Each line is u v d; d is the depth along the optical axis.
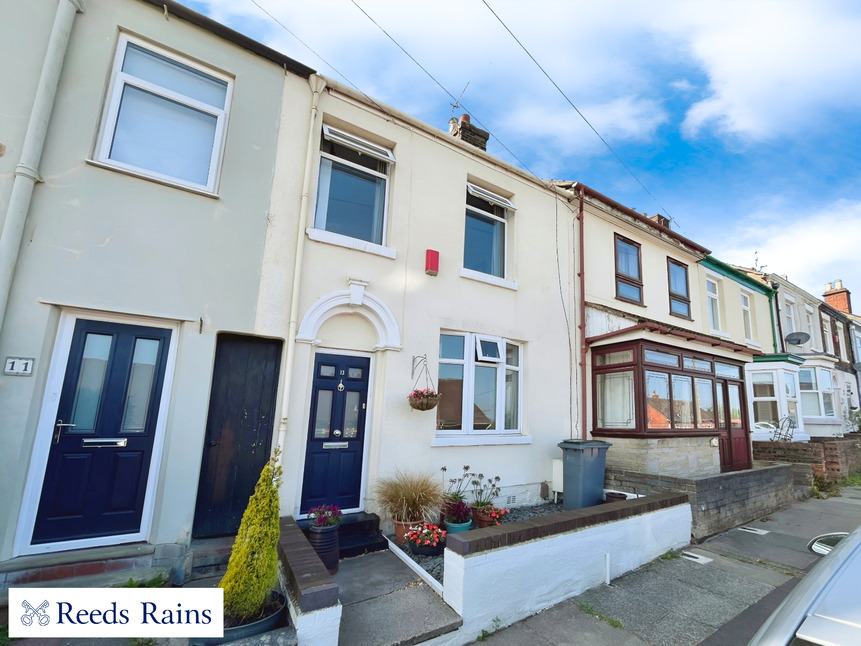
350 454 5.80
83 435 4.18
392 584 4.27
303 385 5.31
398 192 6.58
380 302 6.05
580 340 8.57
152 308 4.50
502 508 6.84
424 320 6.51
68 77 4.38
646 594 4.68
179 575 4.16
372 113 6.52
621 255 10.23
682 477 7.49
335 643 2.98
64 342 4.19
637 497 6.33
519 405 7.70
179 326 4.73
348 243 5.88
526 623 4.04
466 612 3.71
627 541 5.32
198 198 4.91
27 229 4.02
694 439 8.52
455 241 7.11
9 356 3.83
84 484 4.14
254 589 2.93
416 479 5.80
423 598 3.99
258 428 5.10
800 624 1.60
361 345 6.02
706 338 8.90
